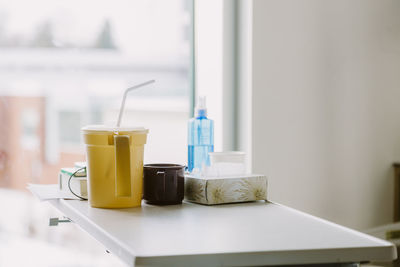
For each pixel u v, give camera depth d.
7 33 2.21
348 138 2.56
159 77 2.40
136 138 1.26
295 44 2.32
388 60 2.70
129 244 0.92
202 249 0.89
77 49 2.35
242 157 1.45
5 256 2.37
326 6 2.42
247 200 1.35
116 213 1.20
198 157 1.59
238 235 1.00
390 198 2.77
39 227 2.42
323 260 0.92
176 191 1.31
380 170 2.71
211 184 1.30
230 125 2.29
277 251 0.90
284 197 2.33
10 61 2.23
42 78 2.30
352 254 0.92
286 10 2.28
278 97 2.28
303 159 2.39
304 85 2.37
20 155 2.32
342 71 2.51
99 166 1.24
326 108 2.46
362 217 2.65
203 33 2.32
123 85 2.40
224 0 2.22
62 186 1.49
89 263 2.53
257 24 2.19
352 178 2.60
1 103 2.25
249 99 2.21
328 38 2.44
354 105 2.57
